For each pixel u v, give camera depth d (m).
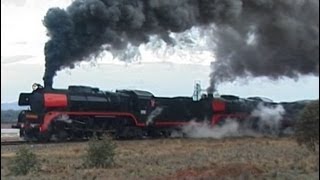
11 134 44.50
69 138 37.75
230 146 35.31
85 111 38.44
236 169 21.77
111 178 20.34
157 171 22.33
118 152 29.89
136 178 20.25
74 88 38.34
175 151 31.50
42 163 25.19
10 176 21.59
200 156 28.86
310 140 19.16
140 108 41.84
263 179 20.19
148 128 43.28
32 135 36.78
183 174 20.89
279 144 36.91
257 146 35.34
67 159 26.81
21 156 23.30
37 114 36.41
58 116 36.78
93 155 24.73
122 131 40.94
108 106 39.66
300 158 26.81
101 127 39.50
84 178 20.36
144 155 29.16
